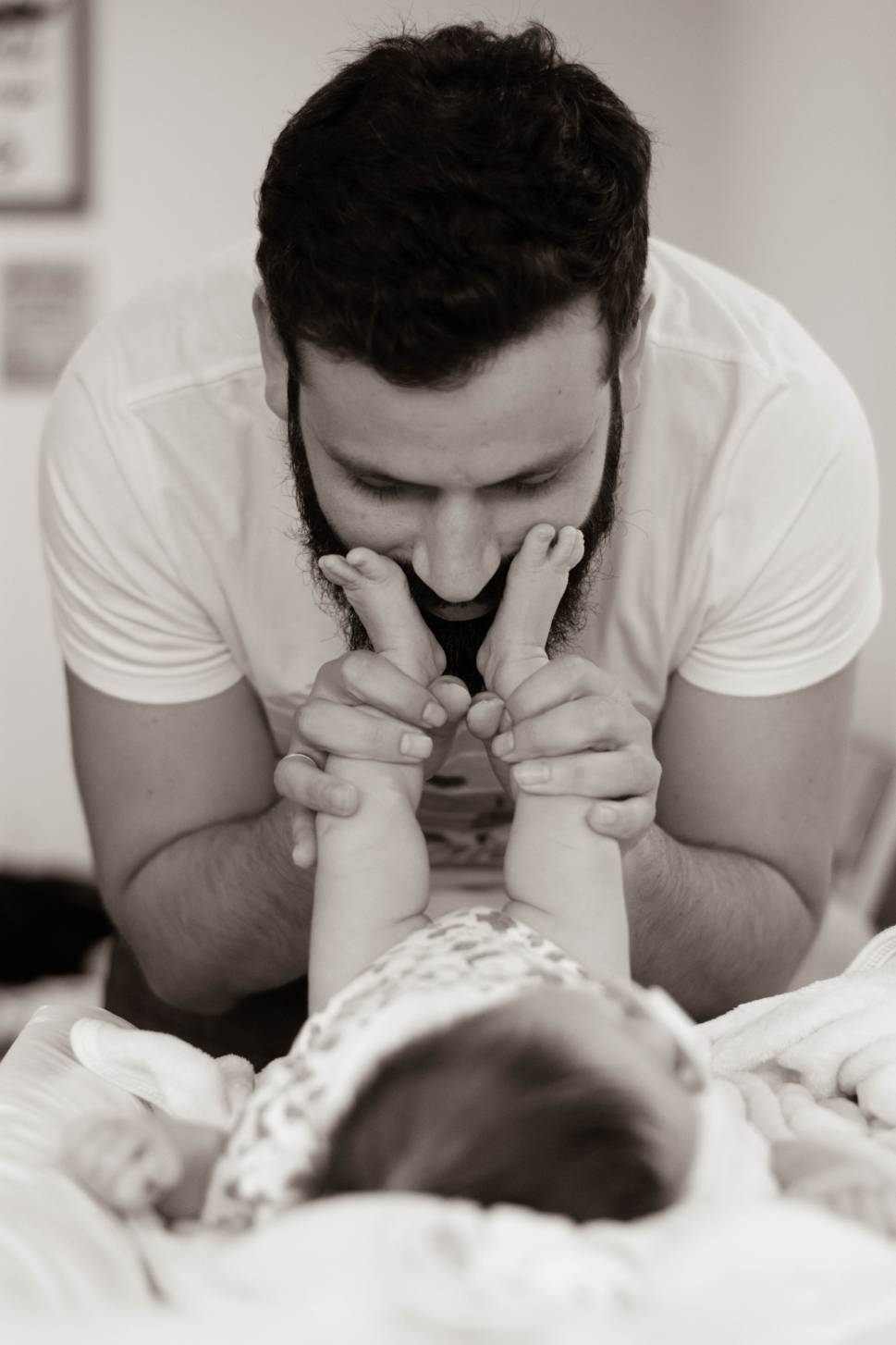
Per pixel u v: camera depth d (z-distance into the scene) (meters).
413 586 1.11
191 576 1.40
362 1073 0.81
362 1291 0.65
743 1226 0.71
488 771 1.46
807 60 2.97
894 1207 0.82
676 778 1.46
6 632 3.46
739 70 3.30
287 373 1.13
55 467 1.41
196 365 1.38
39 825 3.50
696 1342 0.65
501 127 0.96
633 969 1.39
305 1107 0.82
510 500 1.05
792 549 1.35
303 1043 0.89
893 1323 0.68
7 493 3.43
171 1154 0.83
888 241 2.68
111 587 1.41
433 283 0.92
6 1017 2.62
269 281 1.02
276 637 1.42
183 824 1.48
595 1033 0.78
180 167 3.39
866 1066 1.05
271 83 3.37
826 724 1.43
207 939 1.43
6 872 2.94
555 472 1.03
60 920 2.84
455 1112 0.75
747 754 1.42
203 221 3.40
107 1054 1.01
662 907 1.33
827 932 2.31
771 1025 1.09
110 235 3.40
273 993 1.70
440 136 0.95
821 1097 1.07
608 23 3.36
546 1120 0.74
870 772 2.65
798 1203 0.77
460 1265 0.66
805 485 1.35
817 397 1.37
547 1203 0.73
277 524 1.37
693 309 1.39
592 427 1.02
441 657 1.13
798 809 1.44
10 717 3.48
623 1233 0.71
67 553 1.42
